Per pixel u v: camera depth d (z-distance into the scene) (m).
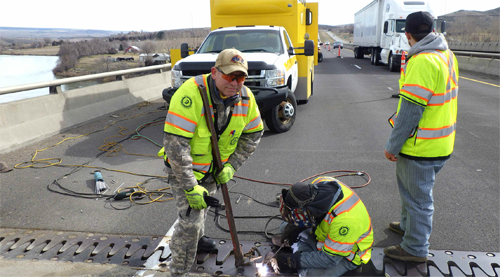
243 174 4.68
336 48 62.12
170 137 2.12
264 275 2.67
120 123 7.38
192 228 2.39
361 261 2.60
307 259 2.58
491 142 5.89
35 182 4.43
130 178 4.59
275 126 6.53
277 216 3.56
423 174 2.56
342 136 6.40
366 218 2.58
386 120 7.60
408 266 2.72
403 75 2.63
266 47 6.98
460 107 8.91
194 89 2.12
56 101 6.79
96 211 3.71
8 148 5.56
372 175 4.55
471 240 3.07
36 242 3.14
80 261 2.86
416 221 2.63
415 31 2.46
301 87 8.79
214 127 2.26
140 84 9.83
